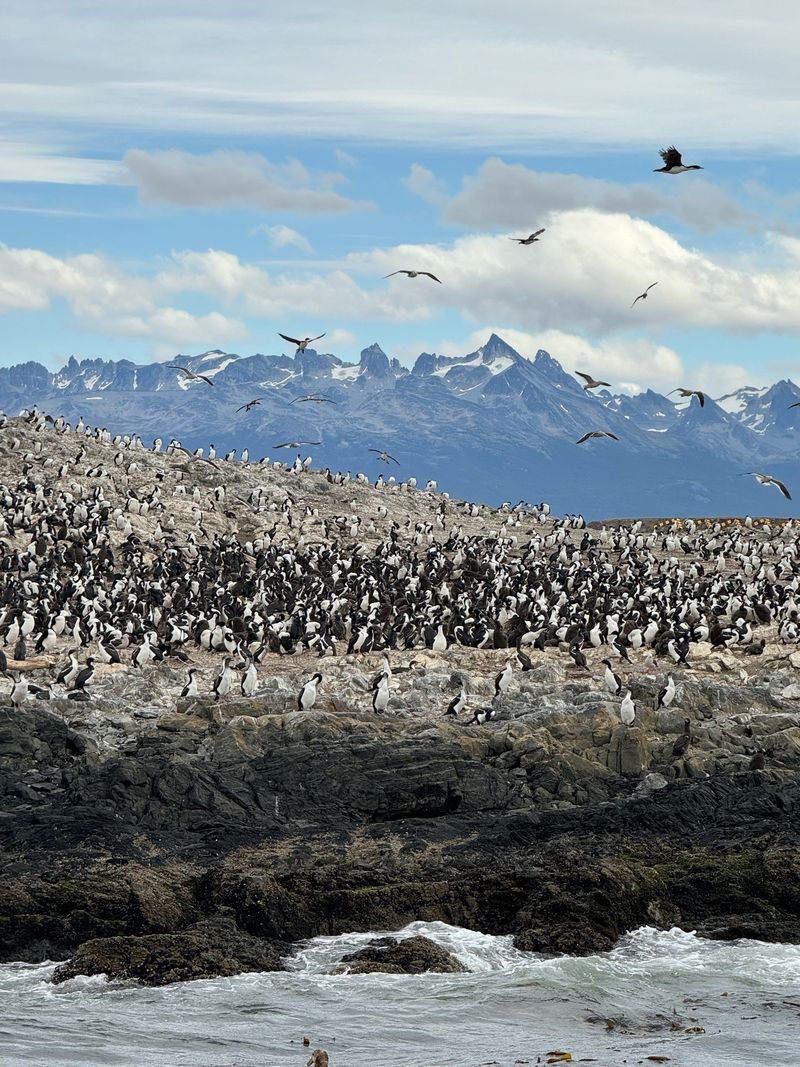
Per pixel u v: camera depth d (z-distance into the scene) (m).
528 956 32.62
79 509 78.19
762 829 38.41
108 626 57.28
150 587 65.38
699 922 34.88
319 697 45.22
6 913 32.81
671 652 55.91
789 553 86.75
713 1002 30.12
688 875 35.97
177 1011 29.12
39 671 51.41
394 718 44.62
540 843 38.28
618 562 85.81
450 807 40.34
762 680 52.03
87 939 32.50
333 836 38.56
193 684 47.44
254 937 32.81
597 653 58.03
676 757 42.50
